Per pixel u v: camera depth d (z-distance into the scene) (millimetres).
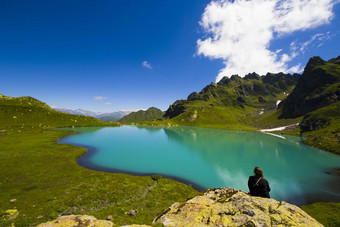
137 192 37875
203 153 88688
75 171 50281
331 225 26641
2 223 22609
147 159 74062
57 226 8750
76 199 31734
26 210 26750
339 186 47781
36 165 52844
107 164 63844
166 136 158250
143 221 24453
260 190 10398
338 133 104250
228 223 8570
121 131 188625
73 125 197000
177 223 9500
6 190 34719
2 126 139500
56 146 83875
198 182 50375
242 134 179250
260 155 84938
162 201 33719
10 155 61531
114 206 30688
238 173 59000
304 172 60125
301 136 154250
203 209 10852
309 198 40719
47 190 35938
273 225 7691
